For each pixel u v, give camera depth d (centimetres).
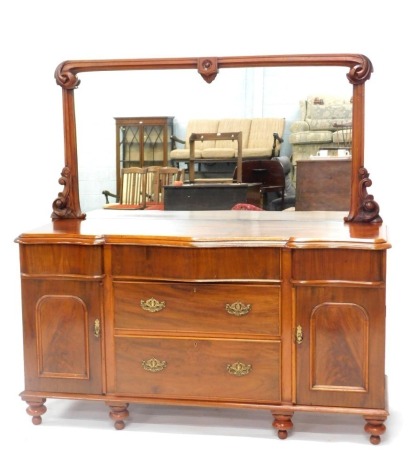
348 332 297
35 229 330
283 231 315
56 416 341
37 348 323
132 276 310
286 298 300
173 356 310
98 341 316
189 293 305
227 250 300
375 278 293
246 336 304
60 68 356
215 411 345
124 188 385
